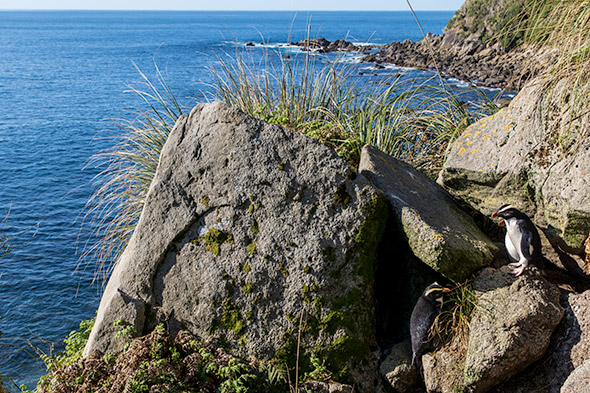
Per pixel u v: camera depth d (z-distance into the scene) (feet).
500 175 17.21
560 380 13.16
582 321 13.64
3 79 200.85
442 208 17.08
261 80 27.09
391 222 16.53
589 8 15.30
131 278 16.12
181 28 642.22
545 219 16.75
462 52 148.25
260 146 16.11
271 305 15.15
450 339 14.40
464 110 23.53
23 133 111.24
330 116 24.62
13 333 40.37
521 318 13.52
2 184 78.84
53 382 14.40
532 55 17.78
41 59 276.21
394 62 138.72
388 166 17.81
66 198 73.46
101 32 573.74
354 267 15.30
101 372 14.42
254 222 15.74
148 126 25.44
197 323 15.39
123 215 24.34
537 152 16.46
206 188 16.20
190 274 15.74
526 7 17.97
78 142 103.65
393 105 24.39
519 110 17.60
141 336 15.26
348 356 14.80
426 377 14.25
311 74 26.07
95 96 156.76
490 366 13.20
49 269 51.67
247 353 14.96
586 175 14.92
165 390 13.46
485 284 14.73
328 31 402.31
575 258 16.25
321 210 15.58
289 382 14.26
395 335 16.03
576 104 15.66
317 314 14.97
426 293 14.65
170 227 16.16
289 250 15.38
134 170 24.53
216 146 16.38
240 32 444.55
